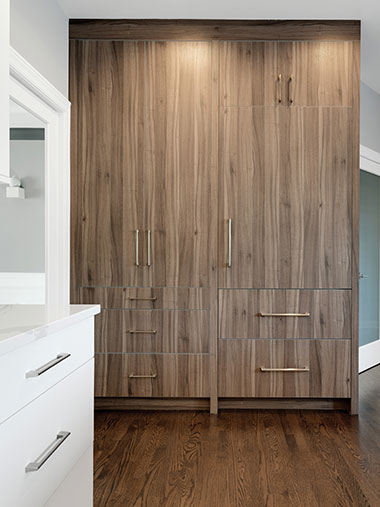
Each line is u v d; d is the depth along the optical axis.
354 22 3.34
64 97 3.22
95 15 3.31
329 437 2.92
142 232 3.38
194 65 3.36
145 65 3.36
